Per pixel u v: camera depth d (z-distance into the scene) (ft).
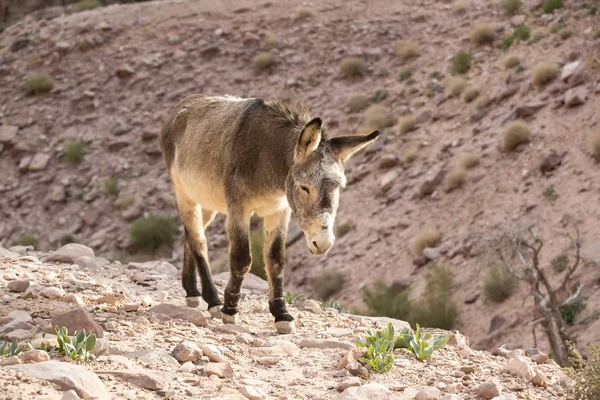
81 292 35.04
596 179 92.27
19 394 18.47
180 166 34.30
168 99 149.79
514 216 94.32
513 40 132.57
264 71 150.92
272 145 29.12
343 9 164.35
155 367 23.66
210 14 169.58
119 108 150.82
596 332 70.03
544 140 103.55
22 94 158.71
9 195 139.03
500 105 117.60
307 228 25.77
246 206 30.27
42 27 177.99
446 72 135.85
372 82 142.31
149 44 163.53
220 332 29.89
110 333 27.35
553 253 85.05
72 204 134.72
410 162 115.65
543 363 29.96
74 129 148.56
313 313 35.96
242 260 30.68
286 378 24.22
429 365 26.71
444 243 96.48
